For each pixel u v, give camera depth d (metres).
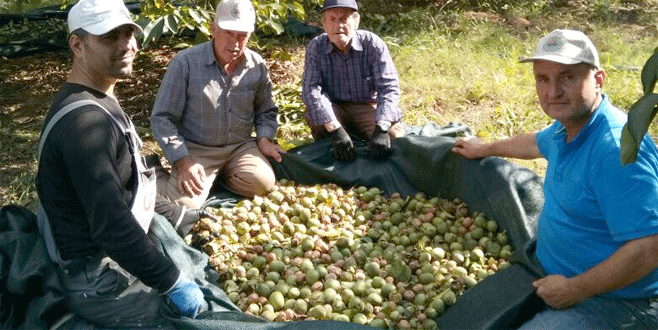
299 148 5.03
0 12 9.92
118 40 2.94
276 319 3.50
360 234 4.26
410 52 7.89
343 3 4.71
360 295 3.68
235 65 4.68
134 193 3.09
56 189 2.99
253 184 4.69
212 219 4.21
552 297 3.12
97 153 2.84
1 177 5.45
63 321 3.15
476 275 3.81
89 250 3.11
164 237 3.66
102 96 3.03
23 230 3.29
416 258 3.99
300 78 7.27
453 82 7.08
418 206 4.48
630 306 3.03
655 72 1.89
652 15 9.59
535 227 3.95
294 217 4.43
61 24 8.79
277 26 6.16
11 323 3.11
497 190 4.12
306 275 3.76
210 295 3.49
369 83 5.16
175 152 4.46
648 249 2.86
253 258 3.96
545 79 3.02
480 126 6.11
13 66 7.83
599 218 3.02
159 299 3.21
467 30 8.90
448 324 3.45
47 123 2.91
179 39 8.40
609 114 3.01
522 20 9.55
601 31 8.82
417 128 5.48
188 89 4.59
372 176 4.86
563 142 3.16
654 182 2.87
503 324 3.28
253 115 4.95
